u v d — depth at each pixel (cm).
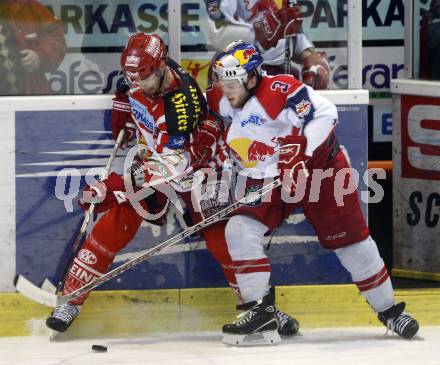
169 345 1472
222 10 1552
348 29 1564
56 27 1530
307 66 1576
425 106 1747
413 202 1783
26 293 1452
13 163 1511
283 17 1560
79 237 1472
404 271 1803
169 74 1438
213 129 1461
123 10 1538
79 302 1484
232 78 1412
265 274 1437
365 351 1431
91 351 1438
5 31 1519
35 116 1506
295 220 1557
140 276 1548
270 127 1453
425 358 1392
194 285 1559
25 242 1525
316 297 1569
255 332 1446
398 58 2117
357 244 1475
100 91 1552
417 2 1772
